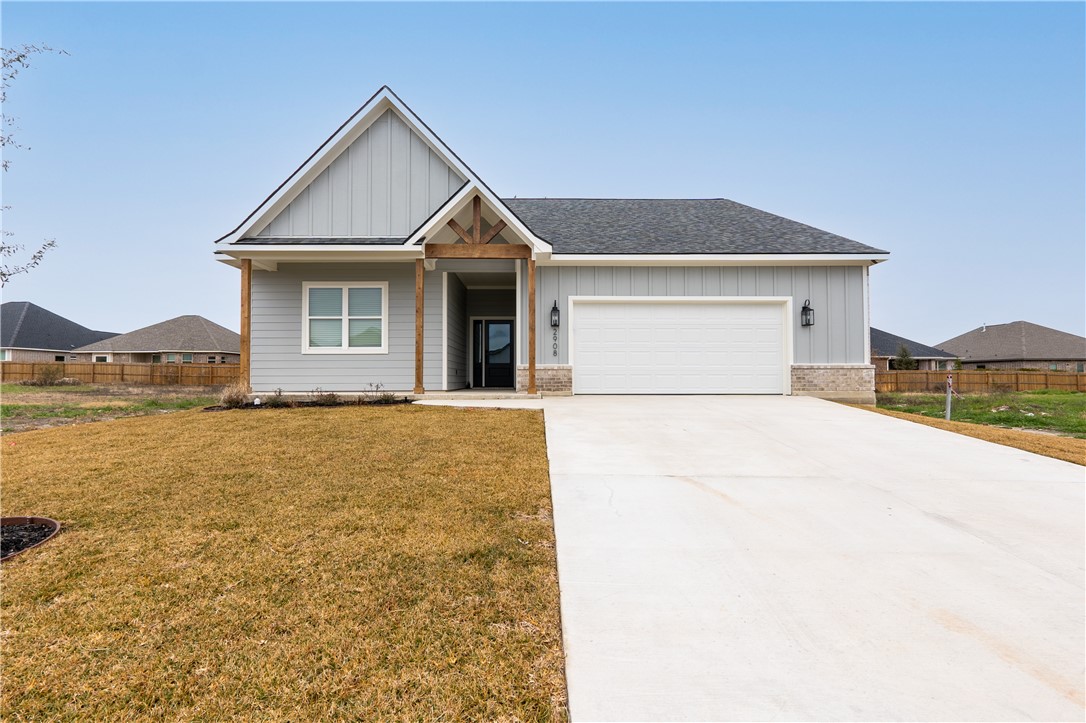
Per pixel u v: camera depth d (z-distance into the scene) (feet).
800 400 38.32
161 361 117.50
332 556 11.85
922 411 45.37
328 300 42.32
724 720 7.04
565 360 42.04
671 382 42.27
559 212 52.70
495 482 17.26
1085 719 7.04
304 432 24.50
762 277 42.47
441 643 8.71
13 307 135.03
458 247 38.58
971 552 12.42
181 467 18.84
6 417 36.47
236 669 8.01
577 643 8.79
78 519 14.01
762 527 13.85
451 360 44.42
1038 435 26.94
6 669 8.00
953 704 7.32
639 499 15.96
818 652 8.54
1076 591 10.62
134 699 7.39
